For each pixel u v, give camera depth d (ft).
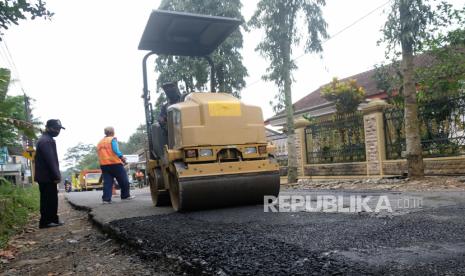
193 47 23.82
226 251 9.89
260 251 9.60
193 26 21.71
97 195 49.39
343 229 11.64
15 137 28.45
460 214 13.38
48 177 22.53
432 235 10.28
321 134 46.01
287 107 45.88
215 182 17.87
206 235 12.19
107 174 28.81
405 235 10.42
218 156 18.52
